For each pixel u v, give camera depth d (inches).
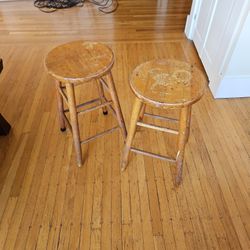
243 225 45.9
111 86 48.1
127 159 53.6
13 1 132.3
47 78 80.0
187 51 92.9
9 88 76.7
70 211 48.1
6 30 107.7
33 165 55.7
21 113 68.3
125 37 101.7
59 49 48.0
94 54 46.5
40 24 111.7
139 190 51.3
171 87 39.8
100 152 58.4
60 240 44.4
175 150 58.7
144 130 62.9
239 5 55.4
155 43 97.6
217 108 69.0
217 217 47.0
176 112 68.2
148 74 42.7
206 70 79.0
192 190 51.1
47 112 68.5
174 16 116.6
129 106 70.2
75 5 127.6
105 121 65.9
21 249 43.3
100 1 131.5
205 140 60.5
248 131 62.8
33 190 51.3
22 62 87.5
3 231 45.5
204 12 81.4
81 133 62.9
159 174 54.0
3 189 51.5
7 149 59.2
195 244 43.6
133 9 123.3
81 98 72.9
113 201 49.6
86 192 51.0
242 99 71.5
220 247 43.2
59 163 56.2
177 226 45.9
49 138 61.6
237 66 63.4
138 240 44.3
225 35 64.0
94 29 107.6
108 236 44.9
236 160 56.4
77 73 42.0
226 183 52.2
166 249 43.2
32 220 46.9
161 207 48.6
